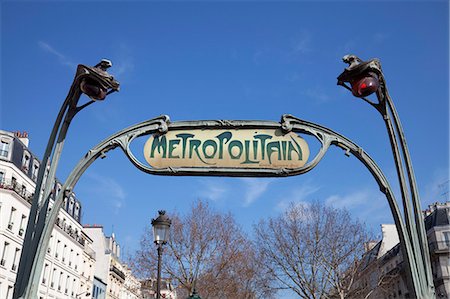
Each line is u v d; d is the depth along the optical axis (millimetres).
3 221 37688
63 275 49188
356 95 5176
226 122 5227
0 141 39688
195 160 5164
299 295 31625
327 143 5109
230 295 34188
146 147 5273
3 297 37062
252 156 5113
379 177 5109
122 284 71250
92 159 5281
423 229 4969
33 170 43875
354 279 32906
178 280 33469
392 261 52125
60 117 5535
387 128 5273
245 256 35375
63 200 5188
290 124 5152
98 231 66125
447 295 45844
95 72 5250
